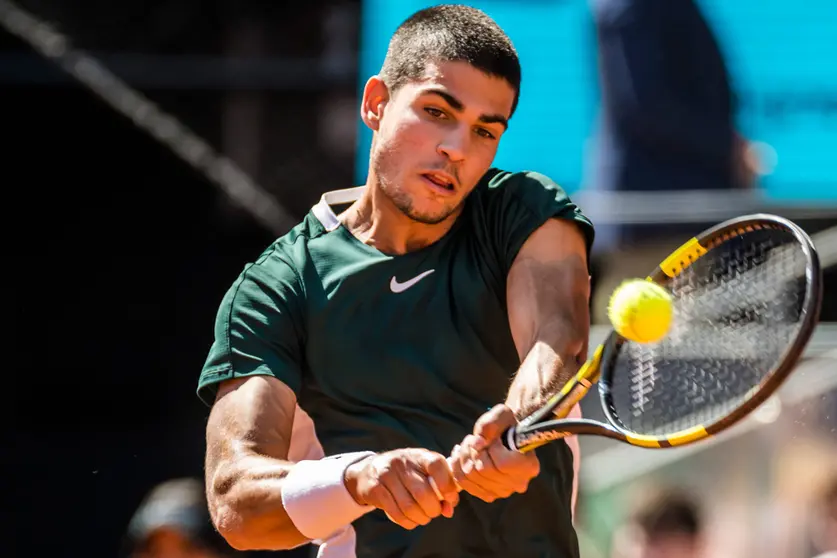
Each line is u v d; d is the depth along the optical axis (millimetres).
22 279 24766
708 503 21453
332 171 24469
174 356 24641
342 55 24562
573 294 9992
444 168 9930
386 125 10234
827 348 21516
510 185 10547
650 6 21906
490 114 9969
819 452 21094
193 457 23859
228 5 24656
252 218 24875
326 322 10414
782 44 22000
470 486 9023
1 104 24312
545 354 9609
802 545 20578
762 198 21750
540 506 10344
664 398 10859
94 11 24484
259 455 9930
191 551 16125
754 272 10453
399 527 10383
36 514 23531
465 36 10000
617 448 22594
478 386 10406
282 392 10258
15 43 23953
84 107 24375
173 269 24922
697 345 10492
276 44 24688
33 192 24891
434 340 10328
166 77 24469
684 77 21891
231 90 24609
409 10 23234
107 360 24578
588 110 22281
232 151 24578
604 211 21859
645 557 19438
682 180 21766
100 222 25000
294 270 10555
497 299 10375
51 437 24156
